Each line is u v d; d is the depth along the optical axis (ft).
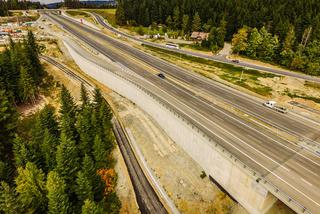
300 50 273.54
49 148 125.90
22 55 209.87
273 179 99.71
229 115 155.43
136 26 452.76
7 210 84.84
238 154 116.06
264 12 343.26
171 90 192.95
